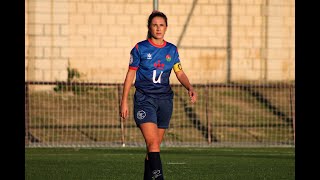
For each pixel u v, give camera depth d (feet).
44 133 239.50
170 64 99.40
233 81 288.10
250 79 289.33
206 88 241.76
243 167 144.87
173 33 285.43
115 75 281.13
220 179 122.01
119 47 281.74
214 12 287.07
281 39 291.38
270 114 262.26
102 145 220.43
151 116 96.84
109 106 260.83
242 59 288.71
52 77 277.44
